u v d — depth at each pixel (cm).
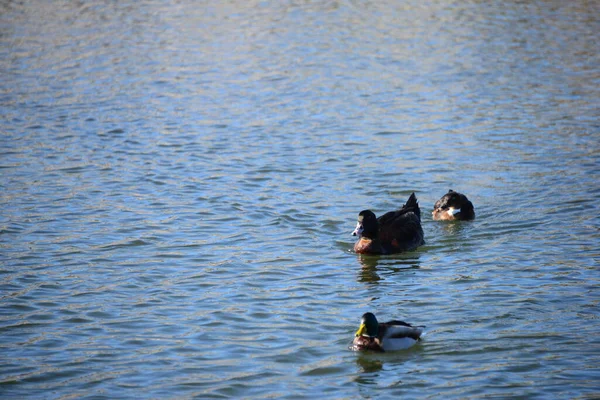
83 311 1518
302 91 3225
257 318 1496
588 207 2025
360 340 1377
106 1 4975
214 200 2138
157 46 3925
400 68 3512
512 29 4116
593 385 1244
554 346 1366
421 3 4762
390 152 2534
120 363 1333
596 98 3034
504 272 1686
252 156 2508
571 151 2470
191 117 2909
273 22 4397
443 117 2872
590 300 1535
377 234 1830
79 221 1984
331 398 1229
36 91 3198
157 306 1545
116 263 1741
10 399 1221
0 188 2206
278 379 1285
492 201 2109
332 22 4372
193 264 1742
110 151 2544
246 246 1845
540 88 3180
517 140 2603
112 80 3369
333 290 1620
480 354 1350
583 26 4131
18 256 1766
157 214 2038
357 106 3025
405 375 1291
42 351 1370
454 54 3703
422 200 2150
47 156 2488
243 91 3234
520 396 1220
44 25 4353
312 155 2516
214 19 4484
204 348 1384
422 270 1720
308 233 1928
